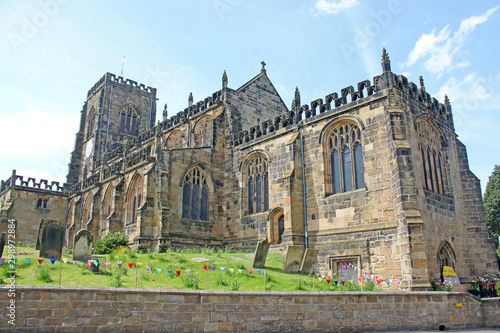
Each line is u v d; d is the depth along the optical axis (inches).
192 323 821.2
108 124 4303.6
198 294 836.6
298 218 1849.2
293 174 1883.6
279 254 1800.0
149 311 801.6
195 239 2170.3
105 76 4429.1
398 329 971.3
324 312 920.3
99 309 772.6
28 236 3267.7
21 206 3292.3
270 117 2741.1
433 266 1542.8
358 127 1755.7
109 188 2704.2
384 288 1503.4
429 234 1582.2
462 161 1973.4
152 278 1218.0
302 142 1946.4
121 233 2198.6
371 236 1600.6
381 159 1630.2
